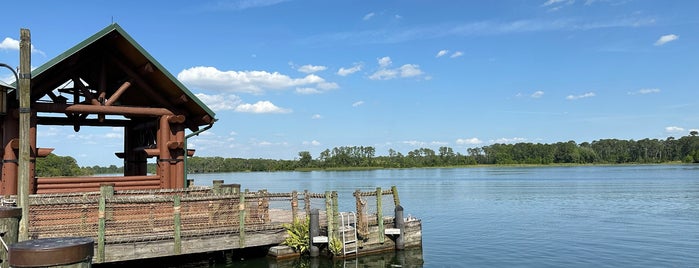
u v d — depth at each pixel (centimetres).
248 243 1756
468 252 2370
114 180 1864
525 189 7481
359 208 1992
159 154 1938
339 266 1856
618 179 10212
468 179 11612
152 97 1936
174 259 1786
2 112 1499
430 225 3416
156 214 1611
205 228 1677
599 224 3369
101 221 1470
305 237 1888
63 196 1555
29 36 1327
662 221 3481
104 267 1633
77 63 1816
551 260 2186
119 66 1852
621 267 2053
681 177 10556
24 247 595
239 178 16350
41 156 1742
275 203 4703
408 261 1964
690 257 2234
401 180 11675
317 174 19250
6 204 1511
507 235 2920
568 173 14762
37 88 1741
